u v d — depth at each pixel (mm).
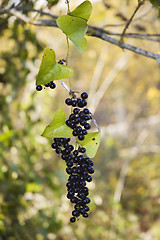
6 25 1031
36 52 1194
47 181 1411
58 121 637
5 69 1229
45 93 1384
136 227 2268
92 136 646
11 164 1171
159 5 782
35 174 1327
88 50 2400
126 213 2455
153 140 3041
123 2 1124
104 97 3219
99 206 2307
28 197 1325
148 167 2764
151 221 2508
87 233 1996
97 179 2697
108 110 3469
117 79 2809
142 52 792
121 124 3148
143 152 2850
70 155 650
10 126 1228
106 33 839
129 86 2867
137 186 2754
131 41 1406
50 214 1458
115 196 2340
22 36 1162
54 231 1427
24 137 1329
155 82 2641
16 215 1232
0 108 1243
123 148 2951
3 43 1181
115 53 2312
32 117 1328
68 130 639
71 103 638
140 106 2980
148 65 2521
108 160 2846
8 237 1176
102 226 2143
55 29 1583
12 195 1222
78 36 631
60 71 617
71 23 631
